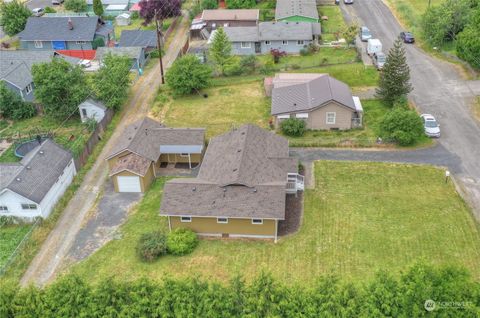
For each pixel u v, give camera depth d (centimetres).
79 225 4156
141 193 4519
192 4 9419
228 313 2750
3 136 5559
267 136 4681
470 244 3716
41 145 4641
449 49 6906
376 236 3841
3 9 8212
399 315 2655
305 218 4072
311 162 4800
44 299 2903
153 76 6856
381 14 8400
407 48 7094
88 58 7375
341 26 7931
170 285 2898
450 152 4834
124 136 4925
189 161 4856
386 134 4928
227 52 6688
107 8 9056
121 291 2891
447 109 5541
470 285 2738
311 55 7119
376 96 5828
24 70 6369
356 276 3475
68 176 4647
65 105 5697
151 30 7819
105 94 5716
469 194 4259
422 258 2948
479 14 6269
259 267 3619
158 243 3762
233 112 5800
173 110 5928
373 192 4341
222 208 3828
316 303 2758
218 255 3756
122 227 4103
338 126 5303
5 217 4169
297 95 5497
